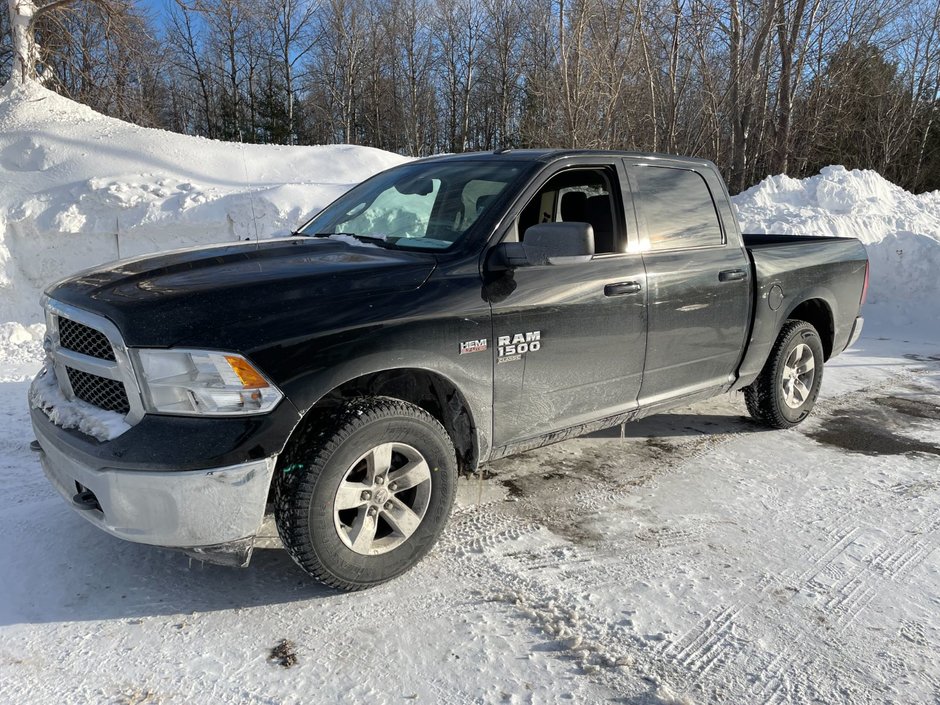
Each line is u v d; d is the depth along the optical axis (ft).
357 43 136.15
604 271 11.73
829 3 76.64
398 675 7.75
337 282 9.10
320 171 39.55
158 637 8.32
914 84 96.99
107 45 61.16
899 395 19.89
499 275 10.29
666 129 66.90
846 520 11.80
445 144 160.97
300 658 8.00
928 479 13.64
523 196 11.00
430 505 9.75
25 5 47.26
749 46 69.46
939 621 8.98
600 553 10.55
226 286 8.66
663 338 12.79
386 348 8.98
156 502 7.95
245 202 31.50
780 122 68.90
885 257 33.50
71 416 8.82
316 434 8.66
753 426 16.81
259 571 9.83
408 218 11.74
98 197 31.91
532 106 100.42
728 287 13.94
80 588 9.28
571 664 8.00
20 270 30.83
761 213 44.29
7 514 11.20
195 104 153.89
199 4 59.00
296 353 8.30
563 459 14.38
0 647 8.07
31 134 38.42
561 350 11.11
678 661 8.09
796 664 8.09
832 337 17.40
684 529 11.39
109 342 8.33
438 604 9.12
